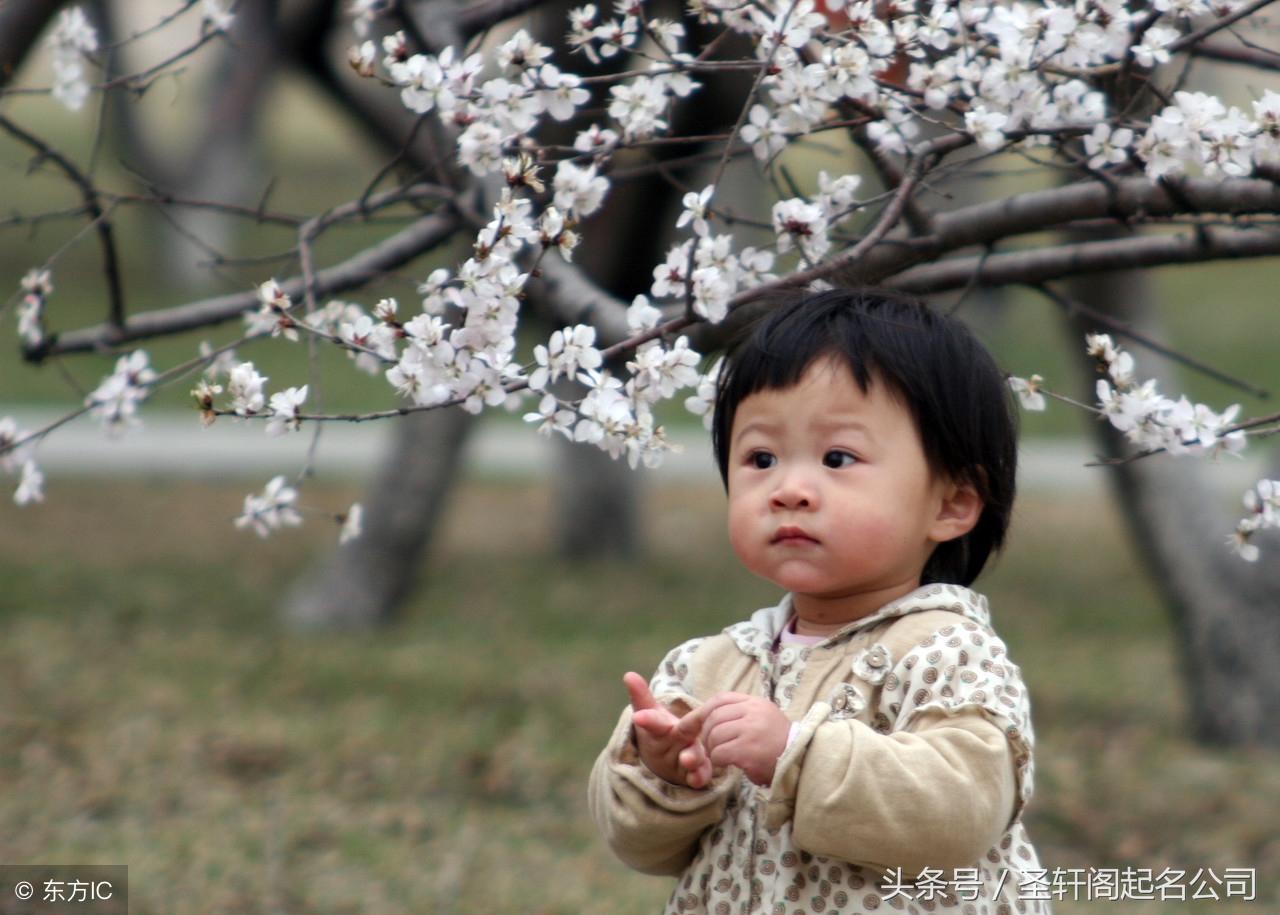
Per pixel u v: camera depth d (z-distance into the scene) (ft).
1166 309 115.96
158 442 81.00
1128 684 42.60
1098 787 33.24
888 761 11.72
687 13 15.89
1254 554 14.01
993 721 12.19
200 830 28.25
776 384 12.81
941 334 13.08
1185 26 16.37
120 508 66.80
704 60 17.88
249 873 25.79
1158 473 37.55
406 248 20.57
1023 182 78.33
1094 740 36.94
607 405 13.32
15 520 63.26
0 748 33.17
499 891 25.64
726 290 13.61
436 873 26.45
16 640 43.70
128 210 134.31
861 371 12.66
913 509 12.80
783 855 12.60
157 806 29.76
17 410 83.71
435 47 18.33
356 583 47.62
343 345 13.80
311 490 71.51
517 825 29.81
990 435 13.15
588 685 41.22
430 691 39.93
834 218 15.85
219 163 108.99
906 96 15.33
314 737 35.14
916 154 15.08
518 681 41.34
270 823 28.86
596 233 35.68
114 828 28.27
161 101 139.44
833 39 14.78
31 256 119.14
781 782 11.87
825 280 15.06
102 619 47.06
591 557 59.98
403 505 47.44
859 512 12.50
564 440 59.93
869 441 12.64
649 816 12.95
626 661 44.04
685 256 13.85
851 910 12.28
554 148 15.53
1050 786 33.09
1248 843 29.60
